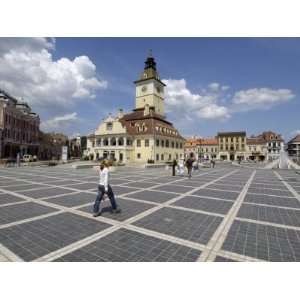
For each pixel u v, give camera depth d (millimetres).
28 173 21156
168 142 52875
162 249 4328
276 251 4293
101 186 6641
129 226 5660
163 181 15414
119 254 4109
